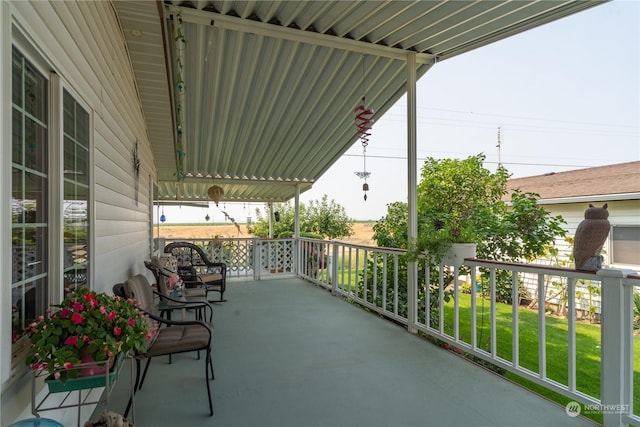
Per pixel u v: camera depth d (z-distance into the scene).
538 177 9.26
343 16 3.50
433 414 2.28
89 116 2.38
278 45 4.14
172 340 2.50
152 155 6.73
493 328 2.88
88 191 2.37
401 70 4.86
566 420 2.22
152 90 4.49
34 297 1.63
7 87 1.23
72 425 2.01
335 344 3.59
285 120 5.82
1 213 1.20
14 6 1.29
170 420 2.19
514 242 4.43
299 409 2.33
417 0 3.19
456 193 5.04
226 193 10.77
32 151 1.62
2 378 1.21
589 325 5.17
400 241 5.37
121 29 3.35
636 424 1.94
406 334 3.92
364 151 4.87
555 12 3.26
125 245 3.84
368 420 2.21
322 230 15.34
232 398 2.48
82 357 1.43
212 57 4.28
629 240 5.66
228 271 8.25
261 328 4.13
